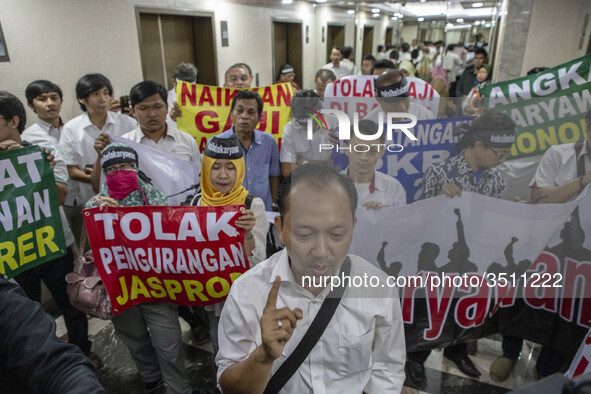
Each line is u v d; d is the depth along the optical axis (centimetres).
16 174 136
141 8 377
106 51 336
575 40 256
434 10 811
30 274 188
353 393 73
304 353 70
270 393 73
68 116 304
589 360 59
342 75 558
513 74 278
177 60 479
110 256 139
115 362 212
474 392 85
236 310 80
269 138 215
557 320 63
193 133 236
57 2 287
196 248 134
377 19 823
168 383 173
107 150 151
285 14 661
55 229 145
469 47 484
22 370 80
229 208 130
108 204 142
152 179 161
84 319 207
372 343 74
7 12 253
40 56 277
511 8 269
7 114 156
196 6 461
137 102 201
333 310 68
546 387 33
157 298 149
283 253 75
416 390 87
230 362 81
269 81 653
